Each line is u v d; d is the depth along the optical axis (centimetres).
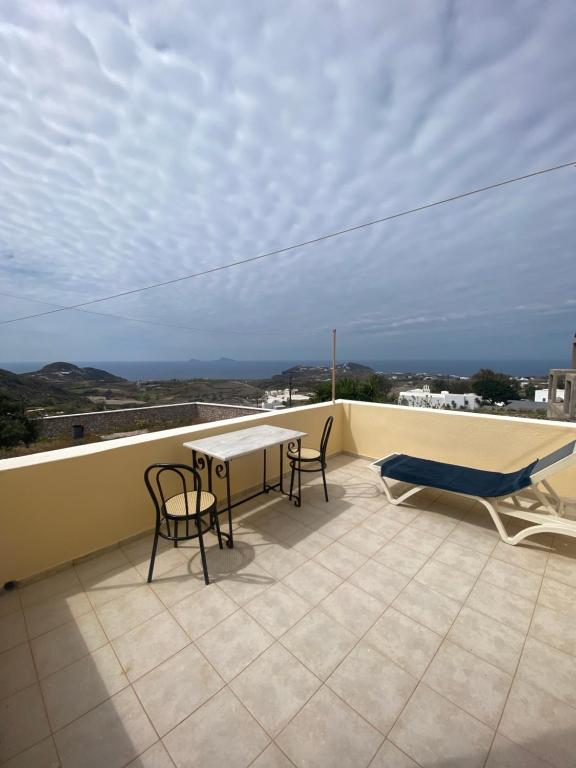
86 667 136
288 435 262
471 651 141
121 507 225
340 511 272
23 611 167
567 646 143
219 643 147
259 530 243
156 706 120
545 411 1198
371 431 396
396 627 154
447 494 303
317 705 120
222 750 106
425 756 104
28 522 187
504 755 104
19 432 979
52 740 110
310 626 156
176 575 194
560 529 202
